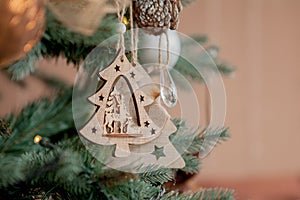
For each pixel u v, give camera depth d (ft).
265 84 6.54
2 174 1.49
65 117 2.01
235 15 6.39
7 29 1.54
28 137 1.91
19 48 1.59
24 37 1.57
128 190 1.69
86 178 1.69
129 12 1.86
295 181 6.24
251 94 6.49
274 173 6.55
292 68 6.61
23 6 1.54
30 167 1.60
